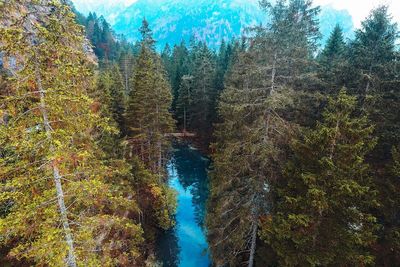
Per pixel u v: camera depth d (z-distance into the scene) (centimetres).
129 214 2375
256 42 1527
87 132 1286
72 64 839
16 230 813
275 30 1498
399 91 1788
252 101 1670
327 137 1268
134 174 2527
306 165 1409
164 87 3675
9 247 1219
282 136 1575
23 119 819
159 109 3014
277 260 1579
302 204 1341
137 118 3053
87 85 1147
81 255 975
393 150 1384
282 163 1565
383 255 1402
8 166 826
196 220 3053
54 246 851
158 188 2716
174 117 6231
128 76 6256
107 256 1177
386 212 1397
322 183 1316
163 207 2753
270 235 1478
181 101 5891
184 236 2783
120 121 3850
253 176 1653
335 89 2012
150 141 3128
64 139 862
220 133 2461
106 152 2122
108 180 1959
